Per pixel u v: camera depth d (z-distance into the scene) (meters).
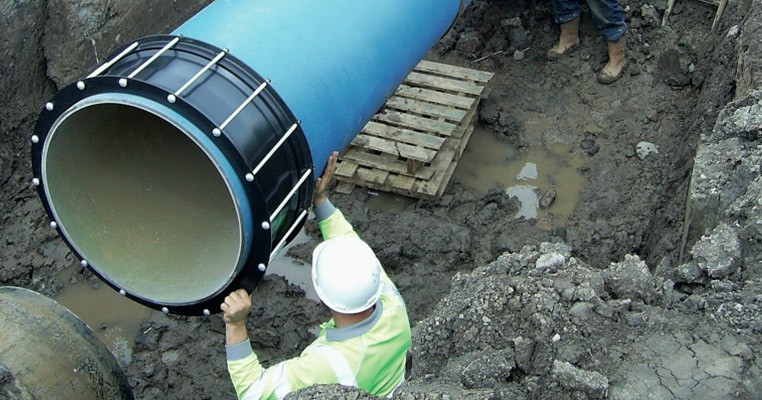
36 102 7.23
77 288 6.43
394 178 7.03
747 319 3.92
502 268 4.49
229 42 3.79
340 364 3.39
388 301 3.61
